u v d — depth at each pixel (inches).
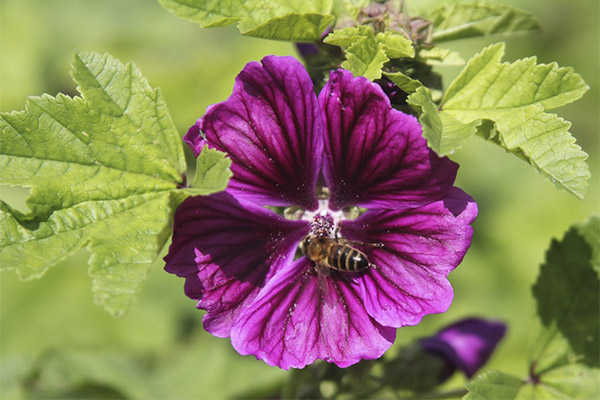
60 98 10.2
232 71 17.0
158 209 10.3
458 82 10.5
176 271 10.1
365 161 10.3
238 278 10.4
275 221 10.6
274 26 10.4
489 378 11.4
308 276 10.6
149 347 16.0
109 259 9.9
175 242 10.0
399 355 12.4
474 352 12.5
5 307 16.3
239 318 10.2
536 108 10.2
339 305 10.5
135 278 9.8
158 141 10.4
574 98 10.2
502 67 10.4
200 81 17.1
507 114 10.4
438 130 9.9
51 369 15.0
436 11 11.5
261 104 10.2
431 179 10.2
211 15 10.5
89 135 10.3
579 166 10.0
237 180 10.4
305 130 10.3
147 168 10.4
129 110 10.4
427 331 16.2
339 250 10.4
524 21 11.5
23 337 16.1
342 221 10.8
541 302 11.8
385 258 10.5
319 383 11.9
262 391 14.9
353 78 10.0
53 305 16.4
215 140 10.3
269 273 10.5
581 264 11.7
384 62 10.2
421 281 10.3
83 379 15.0
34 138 10.2
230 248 10.3
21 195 17.0
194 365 15.5
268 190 10.5
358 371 11.9
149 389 15.2
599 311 11.7
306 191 10.6
